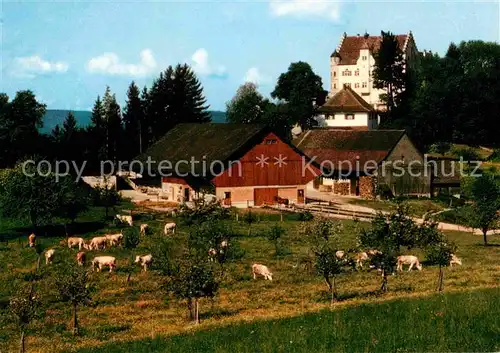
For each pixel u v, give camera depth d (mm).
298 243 65750
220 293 46531
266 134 94000
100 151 138000
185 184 98438
